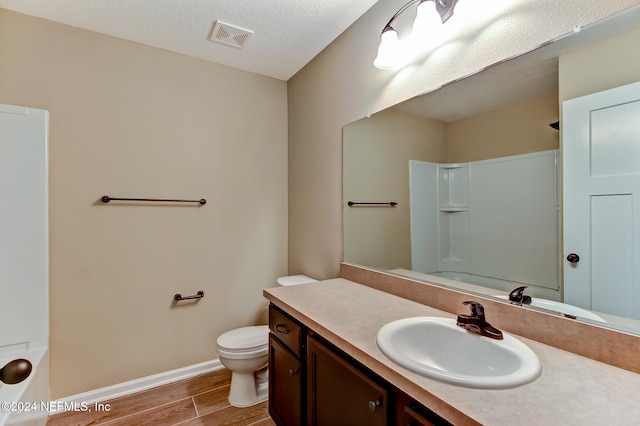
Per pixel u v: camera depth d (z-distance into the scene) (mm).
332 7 1728
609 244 890
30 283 1629
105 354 1975
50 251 1812
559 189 1004
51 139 1814
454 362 1042
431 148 1422
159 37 2016
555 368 825
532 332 1025
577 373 798
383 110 1662
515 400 678
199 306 2297
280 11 1757
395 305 1404
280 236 2645
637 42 837
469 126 1269
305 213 2416
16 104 1731
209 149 2332
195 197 2273
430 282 1432
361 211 1838
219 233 2375
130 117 2047
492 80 1178
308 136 2373
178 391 2049
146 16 1795
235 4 1697
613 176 877
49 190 1810
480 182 1244
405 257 1563
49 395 1759
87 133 1916
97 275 1949
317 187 2264
